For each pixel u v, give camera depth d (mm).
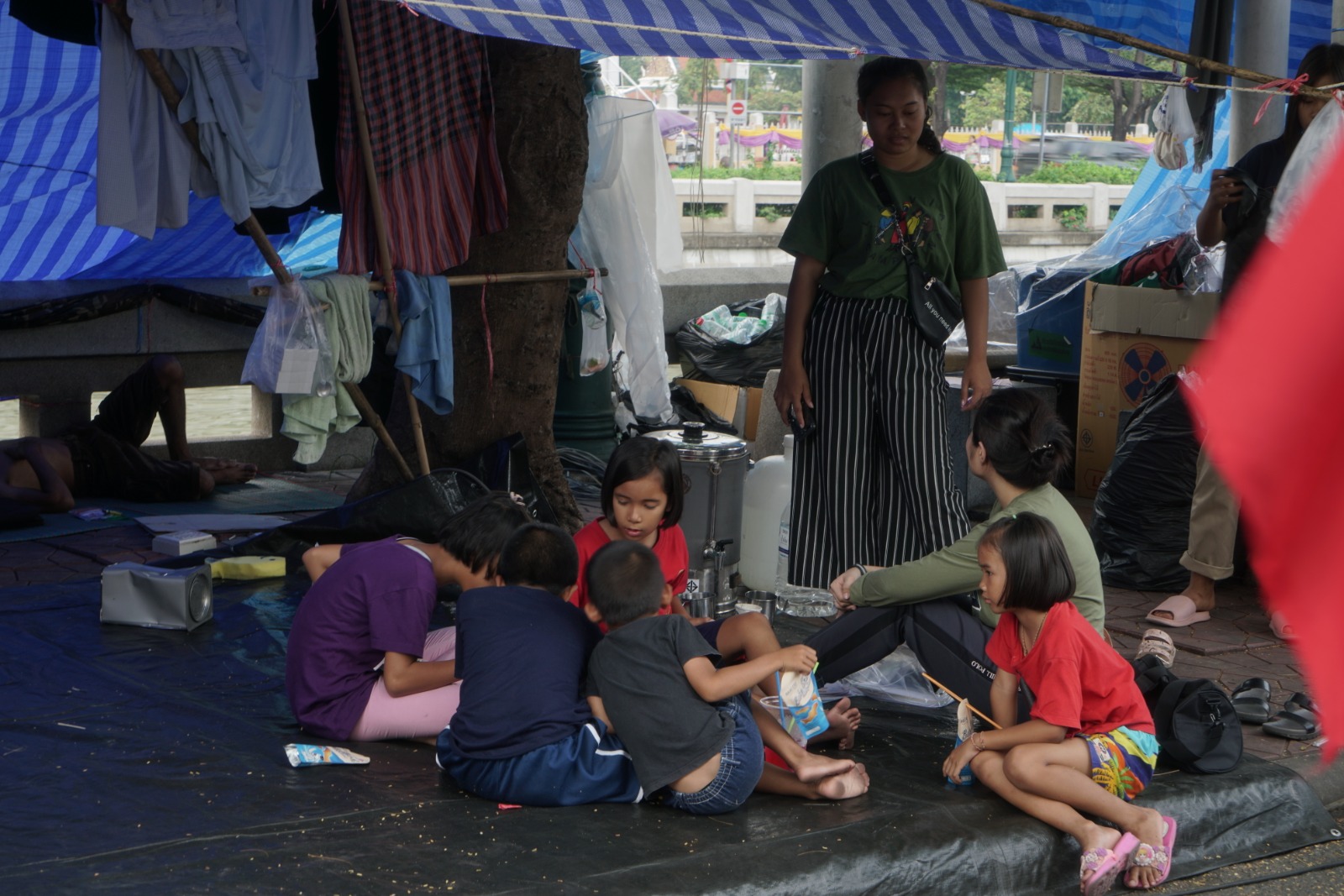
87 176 7688
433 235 5691
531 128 6129
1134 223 9219
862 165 4914
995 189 30922
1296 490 470
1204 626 5703
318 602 4004
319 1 5383
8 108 6867
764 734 3586
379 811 3400
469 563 3959
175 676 4582
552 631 3574
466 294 6320
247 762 3766
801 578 5141
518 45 6070
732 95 35219
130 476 7605
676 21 4277
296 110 4977
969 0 4426
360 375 5414
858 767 3594
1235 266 5625
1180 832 3580
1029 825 3393
